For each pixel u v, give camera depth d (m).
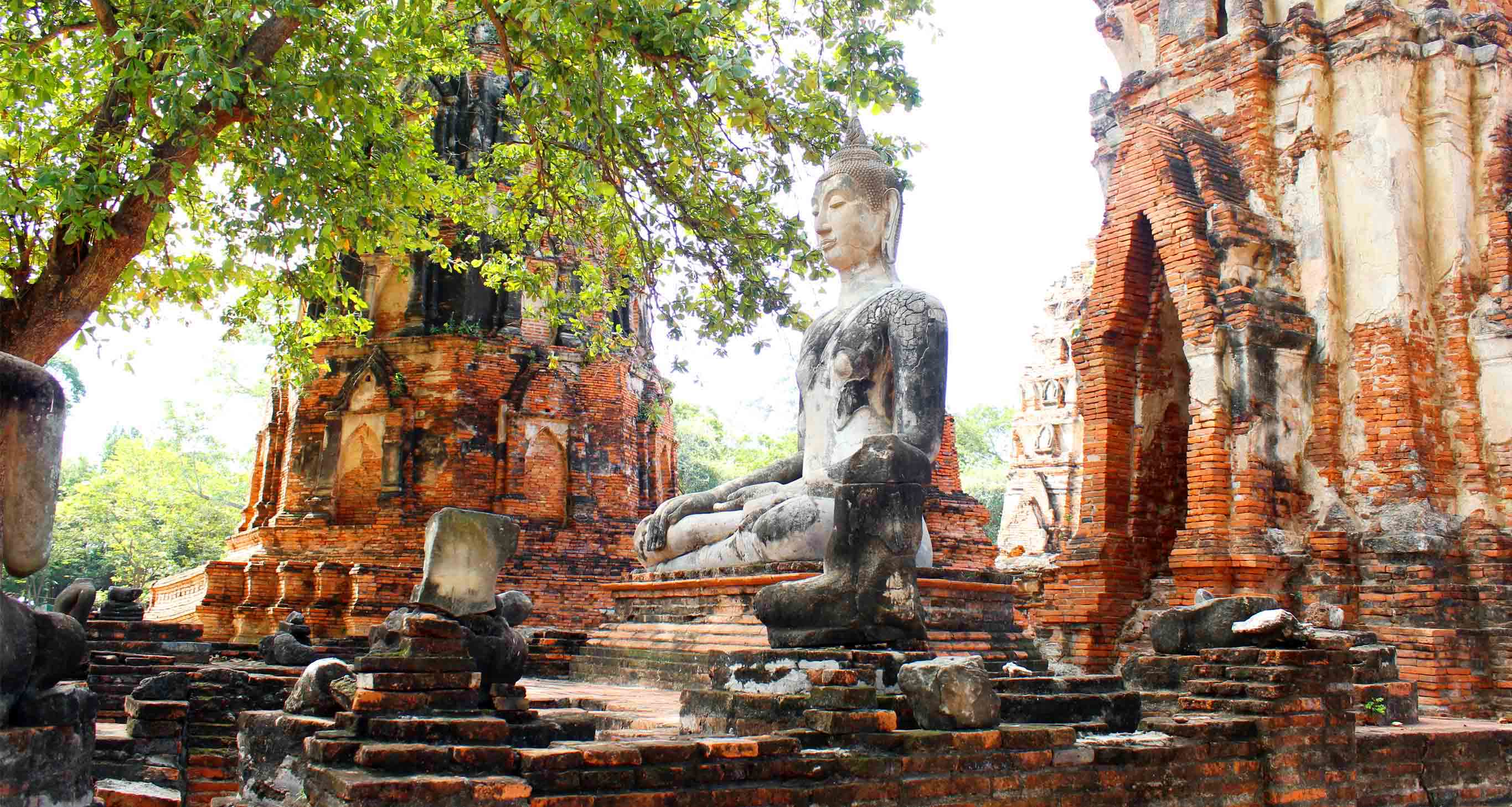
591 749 5.21
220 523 41.59
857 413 9.83
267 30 12.45
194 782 8.22
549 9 11.41
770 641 7.14
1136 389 16.72
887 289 10.07
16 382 5.34
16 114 13.10
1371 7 14.77
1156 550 16.38
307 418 22.42
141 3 10.94
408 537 20.95
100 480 41.75
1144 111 16.89
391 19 14.61
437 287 22.53
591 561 21.25
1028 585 19.02
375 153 13.75
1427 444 14.09
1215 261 15.15
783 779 5.65
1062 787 6.47
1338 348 14.71
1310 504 14.48
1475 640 13.13
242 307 16.59
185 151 12.12
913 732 6.10
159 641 12.45
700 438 53.03
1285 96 15.42
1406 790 8.55
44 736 5.30
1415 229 14.62
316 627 19.69
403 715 5.38
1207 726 7.27
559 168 16.05
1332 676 8.06
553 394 21.84
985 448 59.09
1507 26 15.24
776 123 13.97
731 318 15.47
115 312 15.48
